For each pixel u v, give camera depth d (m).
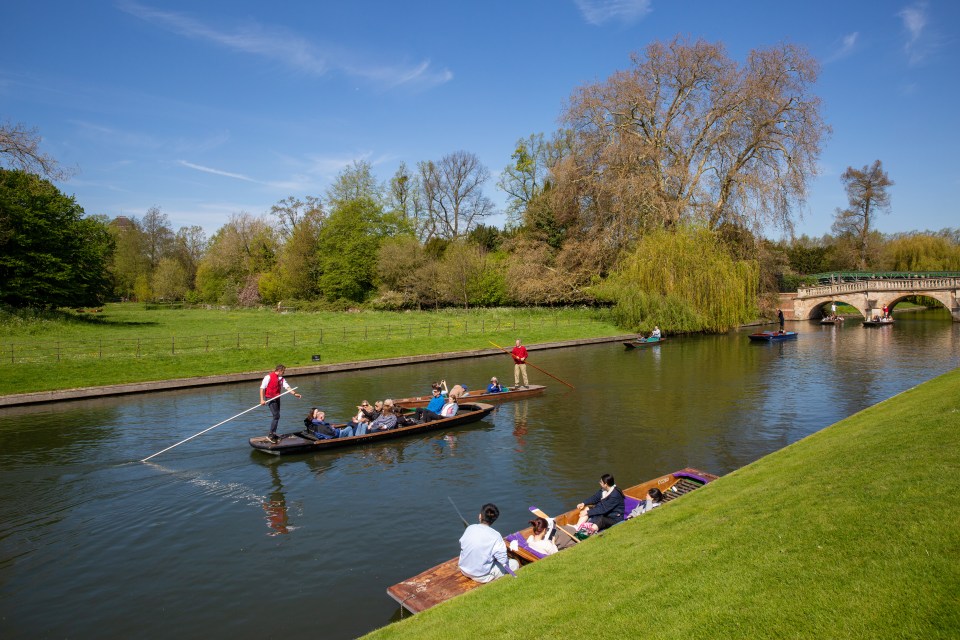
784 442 14.38
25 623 7.09
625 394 20.89
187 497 11.16
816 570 4.59
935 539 4.61
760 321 52.78
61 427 16.36
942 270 64.00
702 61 42.97
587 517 8.52
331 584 7.93
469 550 6.99
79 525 9.91
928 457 6.74
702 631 4.12
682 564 5.33
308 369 26.14
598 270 47.62
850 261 72.12
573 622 4.68
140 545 9.17
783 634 3.88
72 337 32.19
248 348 28.47
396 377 25.34
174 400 20.33
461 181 66.12
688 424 16.30
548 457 13.47
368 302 57.47
